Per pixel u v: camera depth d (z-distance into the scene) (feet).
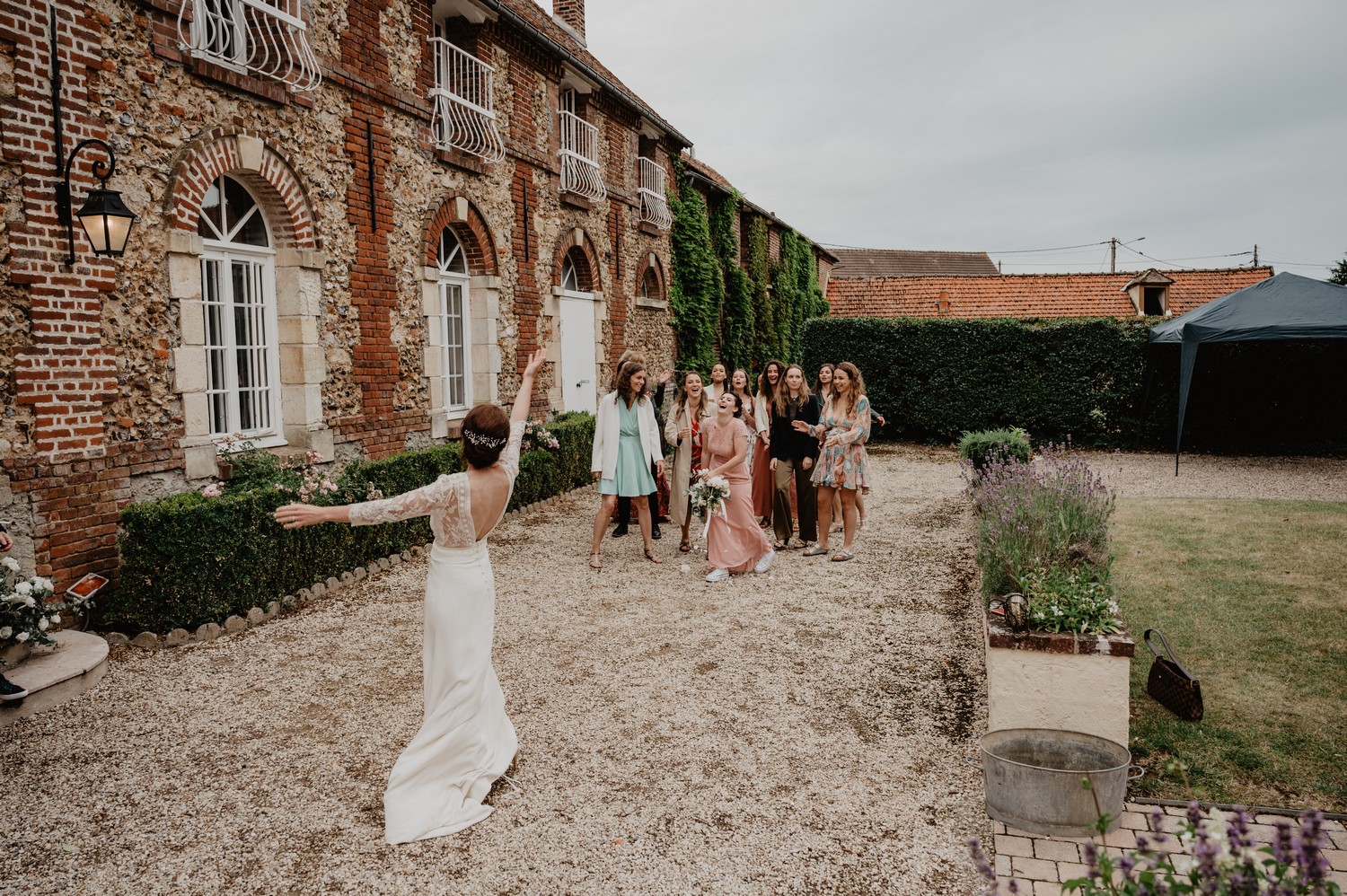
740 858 11.26
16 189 18.06
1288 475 46.01
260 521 21.11
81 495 19.44
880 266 170.60
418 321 33.06
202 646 19.35
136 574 19.43
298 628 20.67
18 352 18.17
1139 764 13.83
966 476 33.71
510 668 18.10
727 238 69.36
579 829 11.95
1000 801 11.96
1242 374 54.95
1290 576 24.53
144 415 21.21
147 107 21.16
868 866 11.09
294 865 11.16
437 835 11.74
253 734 14.93
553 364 44.16
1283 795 12.82
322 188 27.58
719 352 69.46
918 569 26.12
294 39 25.62
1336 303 44.96
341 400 28.86
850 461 26.99
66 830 11.94
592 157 47.19
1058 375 58.85
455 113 34.58
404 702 16.33
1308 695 16.37
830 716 15.74
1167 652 16.10
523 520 34.06
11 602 16.15
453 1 34.65
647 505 26.99
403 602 22.94
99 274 19.81
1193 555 27.40
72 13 19.10
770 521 31.68
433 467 29.17
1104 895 7.45
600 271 49.57
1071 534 16.89
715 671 17.93
